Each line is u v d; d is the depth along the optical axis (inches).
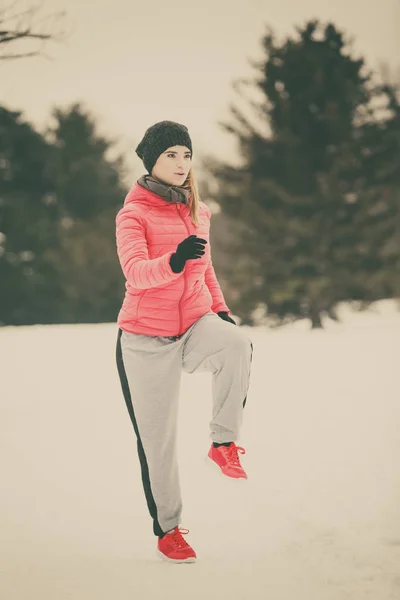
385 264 1812.3
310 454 421.4
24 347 1263.5
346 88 1763.0
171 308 268.1
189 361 275.4
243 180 1796.3
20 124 2598.4
